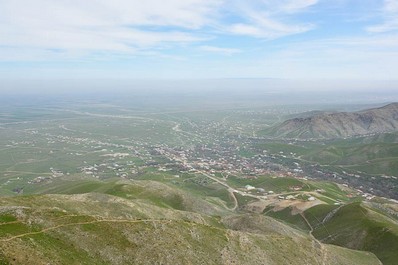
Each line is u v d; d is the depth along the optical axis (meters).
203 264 86.00
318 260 117.06
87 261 69.75
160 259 80.56
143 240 84.88
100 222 85.12
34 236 70.12
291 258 109.88
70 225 79.75
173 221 101.31
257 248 106.38
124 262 75.19
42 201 105.44
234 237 107.69
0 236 65.25
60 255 66.94
